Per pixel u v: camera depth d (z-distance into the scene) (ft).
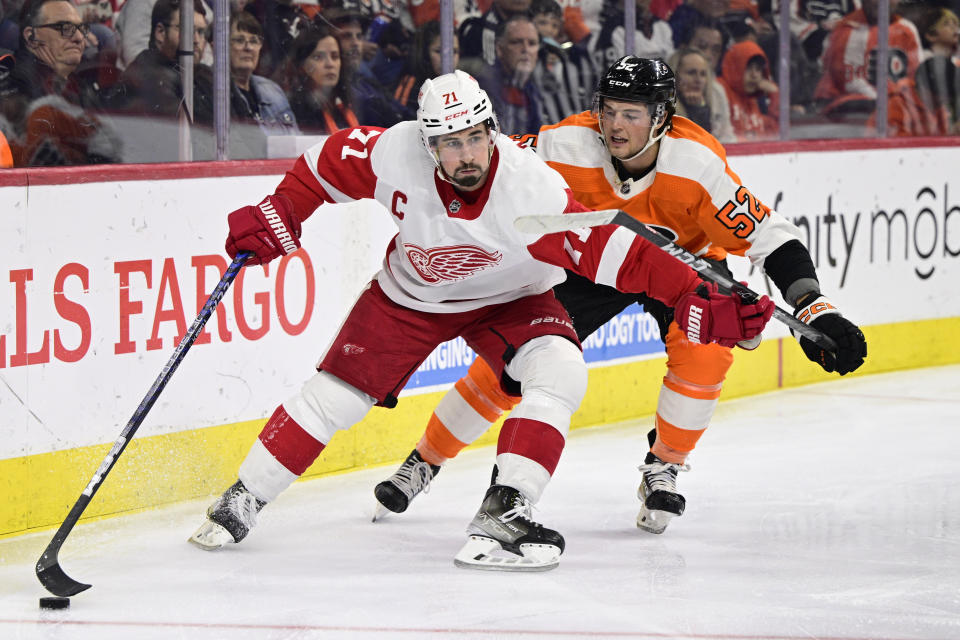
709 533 40.86
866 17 71.46
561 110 62.03
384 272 38.34
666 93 36.99
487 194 34.14
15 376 40.40
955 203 75.46
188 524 41.96
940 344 75.61
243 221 36.94
